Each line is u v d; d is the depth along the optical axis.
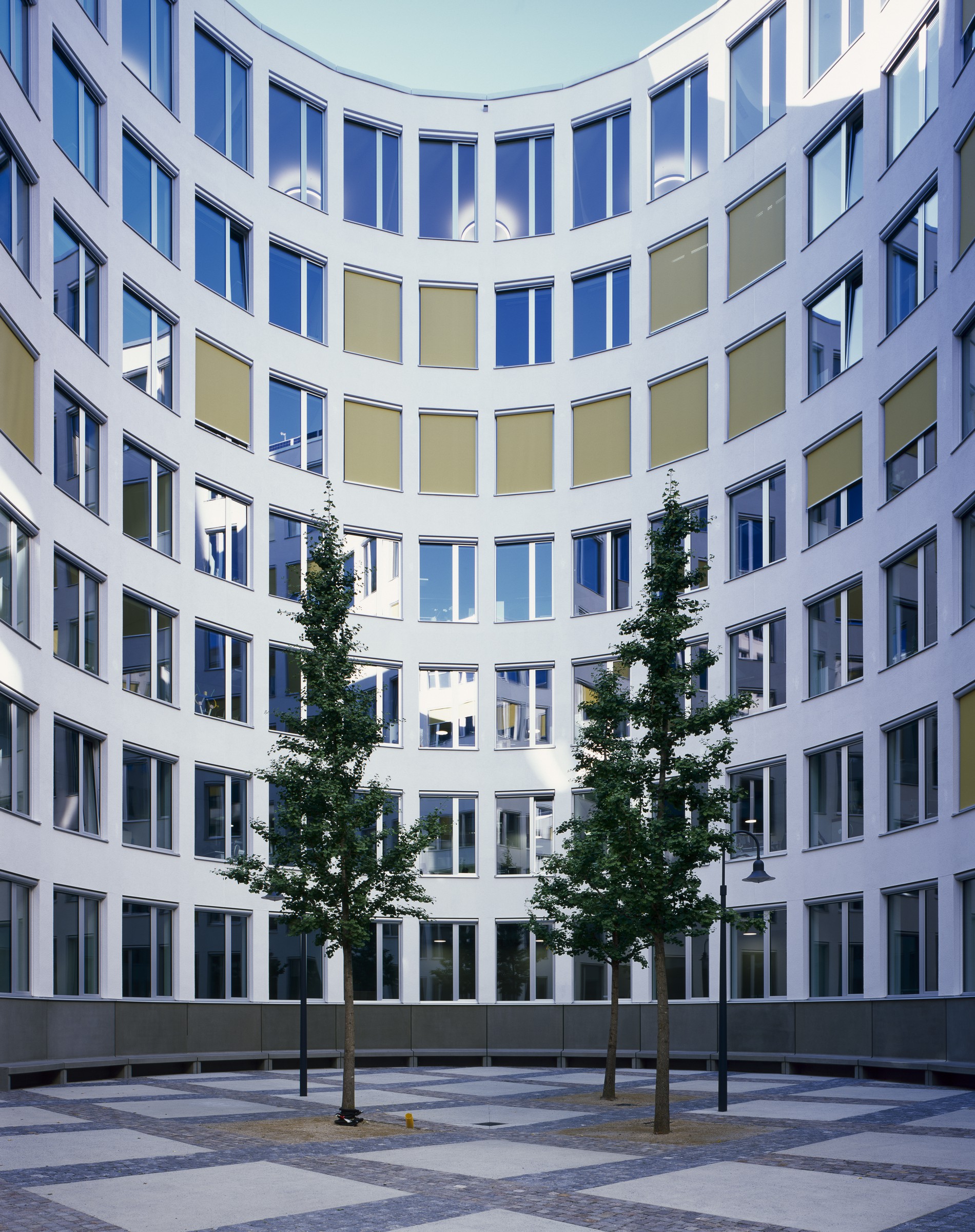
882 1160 14.61
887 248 28.89
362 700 19.86
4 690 23.72
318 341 36.75
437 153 39.12
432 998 35.22
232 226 34.94
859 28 30.44
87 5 29.36
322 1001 33.69
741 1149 15.66
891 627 27.98
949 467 25.36
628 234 37.06
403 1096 23.14
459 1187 13.05
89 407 28.36
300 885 18.59
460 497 37.72
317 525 21.23
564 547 36.91
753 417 33.25
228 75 35.16
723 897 19.22
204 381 33.31
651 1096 22.81
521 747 36.44
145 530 30.62
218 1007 31.06
